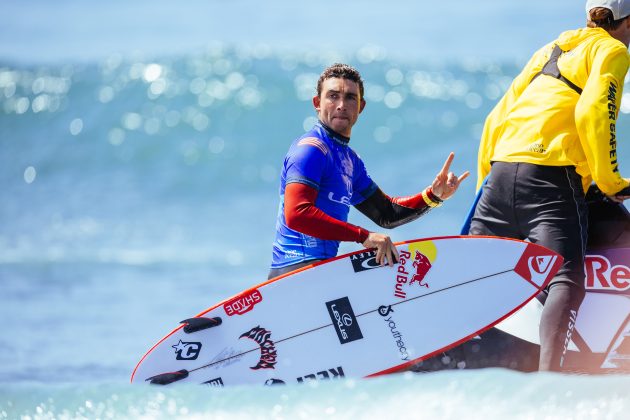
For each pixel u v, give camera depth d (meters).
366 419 13.20
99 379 23.94
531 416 13.11
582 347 18.55
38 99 72.00
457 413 13.22
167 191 59.28
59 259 43.00
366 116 64.25
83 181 62.03
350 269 18.33
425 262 18.41
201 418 13.56
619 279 18.72
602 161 17.42
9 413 14.05
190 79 71.19
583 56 18.09
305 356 18.14
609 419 12.90
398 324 18.23
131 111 69.19
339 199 18.19
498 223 18.75
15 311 32.88
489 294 18.20
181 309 33.12
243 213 53.56
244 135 65.94
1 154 66.94
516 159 18.30
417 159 60.22
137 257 43.50
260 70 71.31
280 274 18.62
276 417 13.45
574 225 17.94
